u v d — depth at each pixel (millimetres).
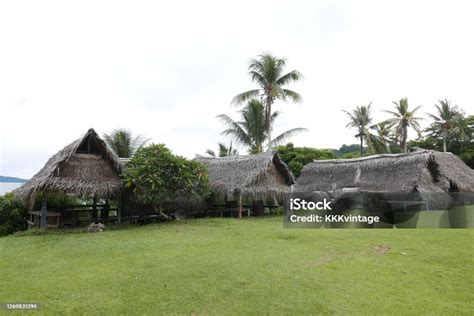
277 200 18375
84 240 9625
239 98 26391
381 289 5496
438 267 6730
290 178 17844
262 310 4699
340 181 17844
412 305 4883
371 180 16516
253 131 26375
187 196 14758
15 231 13438
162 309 4723
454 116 40188
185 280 5883
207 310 4695
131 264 6922
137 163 12961
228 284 5684
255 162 16703
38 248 8602
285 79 26031
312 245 8836
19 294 5277
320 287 5574
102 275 6191
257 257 7496
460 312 4664
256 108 25672
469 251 8000
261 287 5551
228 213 17078
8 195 14117
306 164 22391
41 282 5828
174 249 8305
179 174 13375
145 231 11336
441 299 5105
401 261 7184
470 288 5562
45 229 11484
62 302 4965
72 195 12242
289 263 7004
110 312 4637
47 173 11805
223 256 7578
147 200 12875
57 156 13617
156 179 12609
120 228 12320
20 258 7547
